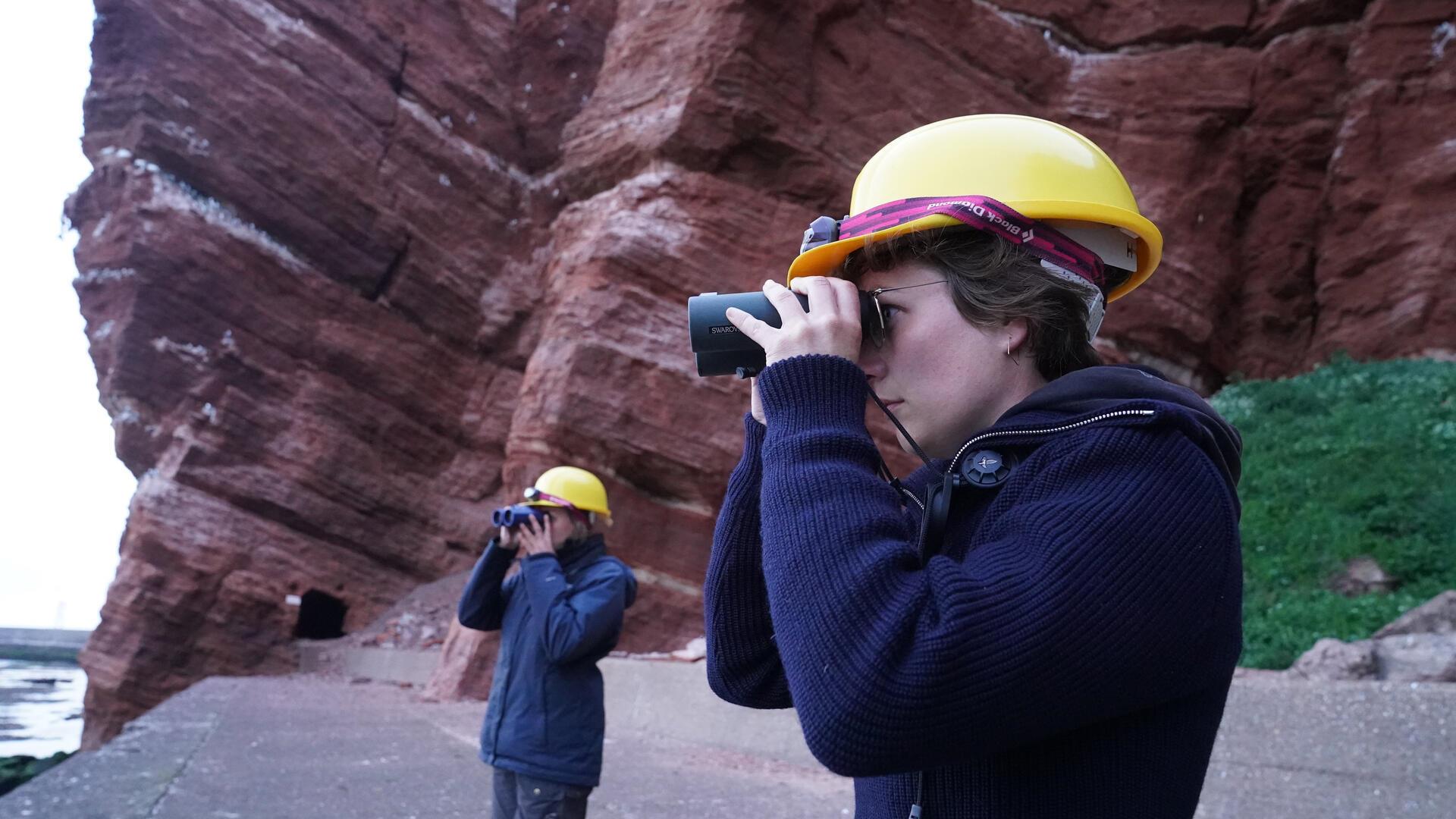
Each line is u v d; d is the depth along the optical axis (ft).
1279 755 14.85
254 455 55.67
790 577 3.45
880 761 3.19
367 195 59.16
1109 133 58.75
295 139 57.31
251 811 16.48
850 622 3.27
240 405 55.42
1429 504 29.30
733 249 47.57
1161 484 3.48
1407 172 56.65
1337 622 22.81
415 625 53.88
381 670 48.55
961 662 3.10
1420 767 13.33
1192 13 59.98
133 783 18.15
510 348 62.80
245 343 55.93
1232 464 4.03
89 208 56.29
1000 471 3.78
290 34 57.57
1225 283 59.11
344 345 58.39
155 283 53.78
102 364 56.03
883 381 4.28
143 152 54.44
